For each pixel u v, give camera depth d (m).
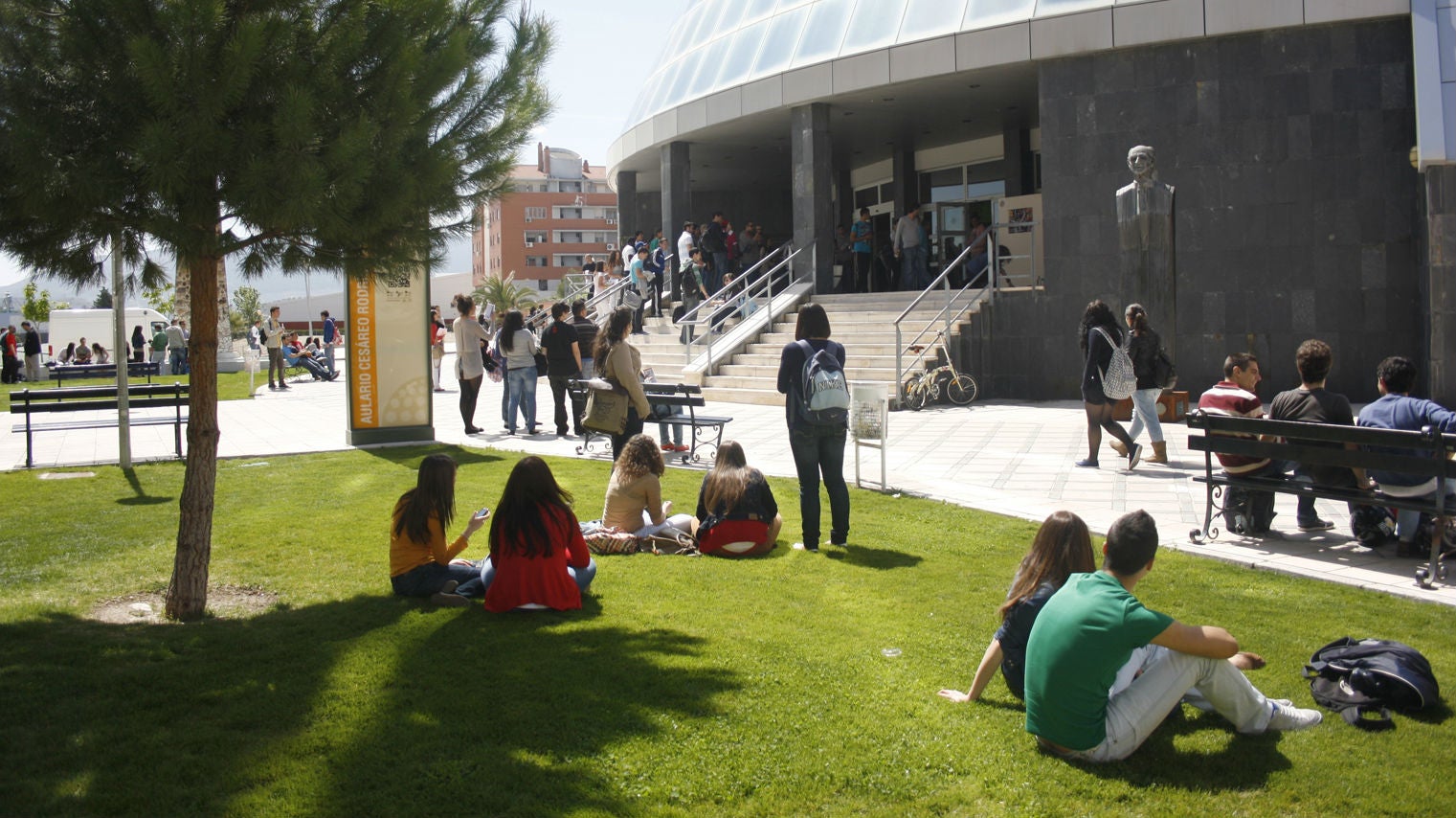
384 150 5.56
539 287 109.50
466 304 15.12
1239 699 4.27
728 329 23.11
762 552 7.67
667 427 13.09
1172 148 18.34
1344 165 17.27
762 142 27.70
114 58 5.09
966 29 20.23
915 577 6.99
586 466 11.98
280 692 4.86
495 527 6.17
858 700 4.79
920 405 17.69
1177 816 3.72
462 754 4.18
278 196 5.11
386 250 5.99
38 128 4.87
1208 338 18.27
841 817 3.73
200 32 4.96
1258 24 17.47
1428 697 4.55
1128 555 4.27
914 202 29.94
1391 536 7.38
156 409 20.39
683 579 6.93
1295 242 17.61
